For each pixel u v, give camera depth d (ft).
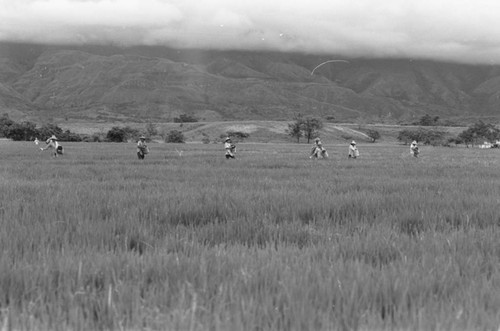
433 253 22.12
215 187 51.88
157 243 24.79
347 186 55.47
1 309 15.03
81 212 32.68
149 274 18.66
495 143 423.64
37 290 16.30
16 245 22.84
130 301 15.53
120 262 19.57
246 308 14.52
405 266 19.27
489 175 76.95
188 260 19.90
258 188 52.37
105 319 14.65
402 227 31.14
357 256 22.27
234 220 30.83
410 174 79.00
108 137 436.35
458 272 18.47
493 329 13.82
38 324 13.98
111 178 66.54
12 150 179.11
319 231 28.94
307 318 14.06
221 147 280.72
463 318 14.24
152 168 87.81
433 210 35.35
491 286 17.07
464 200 40.83
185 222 32.94
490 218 33.55
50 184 53.83
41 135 417.69
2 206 35.73
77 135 436.76
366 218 33.01
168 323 13.84
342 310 15.05
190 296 15.85
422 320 13.96
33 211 33.63
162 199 40.16
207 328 13.69
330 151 238.27
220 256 20.72
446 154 210.59
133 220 30.01
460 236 25.61
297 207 36.40
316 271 17.97
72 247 23.02
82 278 17.58
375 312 14.92
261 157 145.89
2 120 501.56
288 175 74.84
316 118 543.39
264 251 21.94
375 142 596.70
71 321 14.19
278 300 15.31
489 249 23.91
